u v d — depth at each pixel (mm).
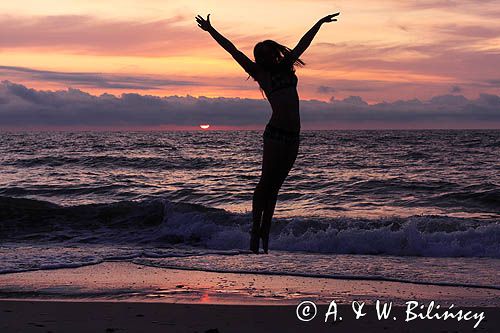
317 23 4695
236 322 6727
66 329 6266
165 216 17234
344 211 22391
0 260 11344
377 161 47000
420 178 33406
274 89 4539
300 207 23781
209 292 8570
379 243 13703
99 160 47250
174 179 35219
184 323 6633
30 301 7727
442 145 75188
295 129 4551
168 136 152250
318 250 13820
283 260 11742
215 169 42438
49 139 118250
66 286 8914
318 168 41375
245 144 91125
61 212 17938
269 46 4562
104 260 11531
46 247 13930
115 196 27844
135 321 6660
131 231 16297
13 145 83938
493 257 12766
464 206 23797
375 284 9391
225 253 12578
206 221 16891
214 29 4691
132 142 98000
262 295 8391
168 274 10062
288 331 6418
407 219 17172
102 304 7555
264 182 4691
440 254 13172
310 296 8352
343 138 114438
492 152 57156
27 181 33844
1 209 17984
